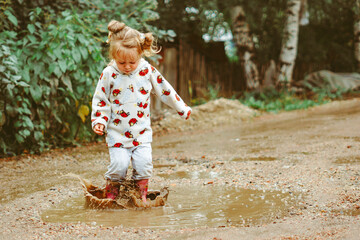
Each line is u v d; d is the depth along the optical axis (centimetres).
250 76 1597
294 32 1598
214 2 1421
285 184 404
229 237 260
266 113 1223
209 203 354
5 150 620
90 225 302
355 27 1922
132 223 306
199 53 1653
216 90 1483
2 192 415
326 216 295
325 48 1995
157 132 931
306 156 545
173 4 1352
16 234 282
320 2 1772
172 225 297
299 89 1680
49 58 639
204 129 953
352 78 1761
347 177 412
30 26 632
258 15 1656
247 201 354
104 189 377
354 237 244
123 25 342
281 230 269
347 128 777
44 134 705
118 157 355
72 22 686
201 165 526
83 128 741
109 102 358
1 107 593
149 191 378
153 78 369
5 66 566
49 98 656
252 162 526
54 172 512
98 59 691
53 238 272
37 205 361
